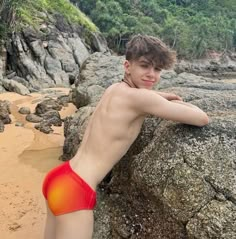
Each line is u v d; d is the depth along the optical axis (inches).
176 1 3722.9
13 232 231.5
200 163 144.4
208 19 3312.0
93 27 1866.4
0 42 1269.7
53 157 368.2
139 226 167.8
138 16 2832.2
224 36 3105.3
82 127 274.1
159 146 157.0
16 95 826.2
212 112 176.9
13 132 461.7
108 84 529.3
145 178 156.7
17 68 1315.2
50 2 1678.2
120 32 2407.7
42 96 804.6
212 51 2947.8
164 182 150.0
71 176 133.6
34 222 242.4
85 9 2610.7
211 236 136.2
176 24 2891.2
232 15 3772.1
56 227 133.9
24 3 1498.5
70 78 1382.9
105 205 181.9
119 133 137.3
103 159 137.3
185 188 143.6
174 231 152.6
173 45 2748.5
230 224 134.0
